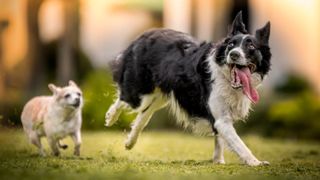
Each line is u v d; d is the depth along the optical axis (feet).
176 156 42.34
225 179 29.37
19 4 84.48
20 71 82.79
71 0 80.18
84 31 87.20
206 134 36.86
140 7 88.17
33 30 80.43
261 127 68.08
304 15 82.84
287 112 66.95
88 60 83.76
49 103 39.63
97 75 69.87
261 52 34.40
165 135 63.36
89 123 64.85
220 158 37.35
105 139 52.49
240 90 35.01
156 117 71.20
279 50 83.20
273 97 71.87
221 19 81.00
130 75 39.58
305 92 71.10
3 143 47.09
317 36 82.48
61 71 80.23
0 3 84.69
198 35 81.10
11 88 82.43
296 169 33.73
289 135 66.69
